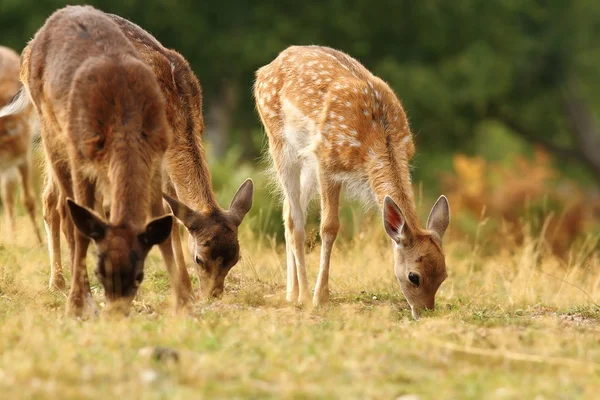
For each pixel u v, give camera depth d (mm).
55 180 11680
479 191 23750
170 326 9680
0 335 9289
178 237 12289
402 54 40156
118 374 8062
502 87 41688
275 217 18812
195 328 9766
